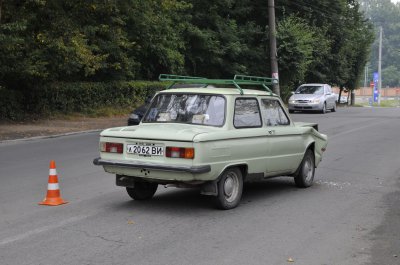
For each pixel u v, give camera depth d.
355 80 51.81
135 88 28.47
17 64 19.73
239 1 37.81
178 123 7.72
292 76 37.78
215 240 6.07
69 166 11.50
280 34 35.97
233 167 7.47
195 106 7.76
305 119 25.75
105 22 24.81
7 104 21.36
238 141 7.45
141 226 6.64
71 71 22.70
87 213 7.31
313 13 41.53
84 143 16.03
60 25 20.84
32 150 14.33
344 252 5.70
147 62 31.39
